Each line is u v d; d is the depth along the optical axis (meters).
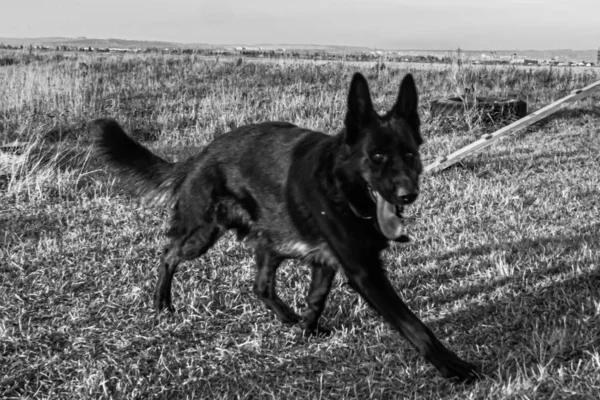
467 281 5.61
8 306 5.21
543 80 20.98
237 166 4.88
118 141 5.67
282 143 4.73
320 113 15.24
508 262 6.00
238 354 4.54
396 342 4.60
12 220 7.57
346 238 4.17
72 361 4.37
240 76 21.80
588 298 4.80
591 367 3.81
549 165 10.23
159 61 26.16
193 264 6.20
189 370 4.31
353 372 4.23
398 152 4.04
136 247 6.63
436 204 8.27
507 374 3.86
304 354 4.55
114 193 8.76
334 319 5.09
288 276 5.94
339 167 4.17
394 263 6.16
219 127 14.16
